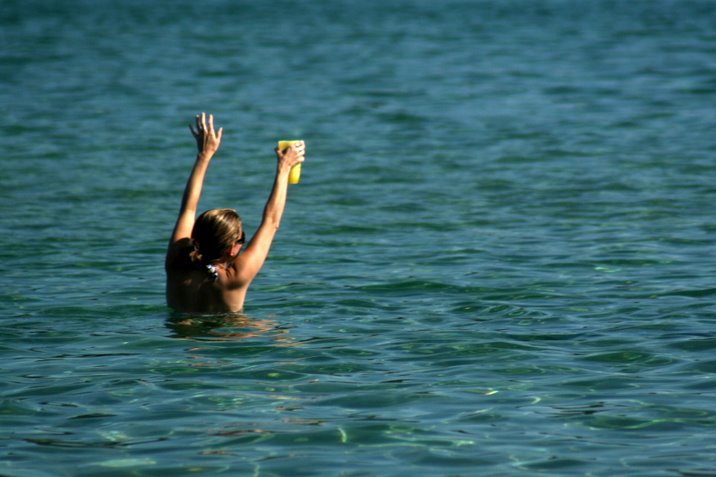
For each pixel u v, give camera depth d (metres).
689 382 22.00
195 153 62.56
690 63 109.31
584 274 33.22
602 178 52.91
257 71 109.56
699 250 36.62
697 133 67.75
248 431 19.12
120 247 37.91
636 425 19.41
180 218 27.39
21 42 144.00
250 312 28.36
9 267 34.50
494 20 185.38
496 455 17.91
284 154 27.25
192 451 18.11
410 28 169.38
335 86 97.25
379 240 39.38
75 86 96.81
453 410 20.33
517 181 52.66
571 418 19.84
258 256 27.22
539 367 23.27
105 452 18.08
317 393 21.41
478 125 73.25
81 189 50.44
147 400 20.95
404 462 17.61
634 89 91.31
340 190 50.75
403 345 25.12
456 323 27.36
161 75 106.06
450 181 53.00
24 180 52.81
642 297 30.02
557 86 94.62
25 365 23.45
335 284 32.09
